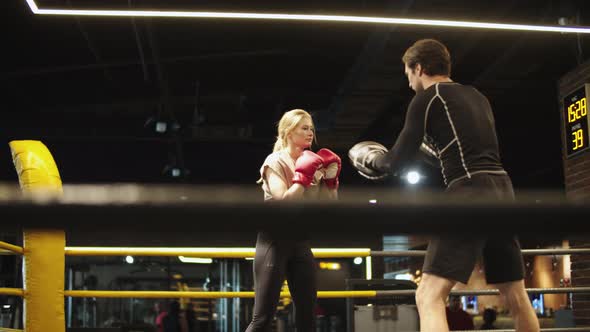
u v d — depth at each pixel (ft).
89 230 1.64
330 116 36.83
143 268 29.30
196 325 29.32
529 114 39.99
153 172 49.34
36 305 10.59
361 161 8.05
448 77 8.23
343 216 1.72
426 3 22.18
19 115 38.47
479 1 22.15
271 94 38.14
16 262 14.30
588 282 18.44
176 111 44.19
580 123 18.31
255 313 8.72
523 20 24.40
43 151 11.37
